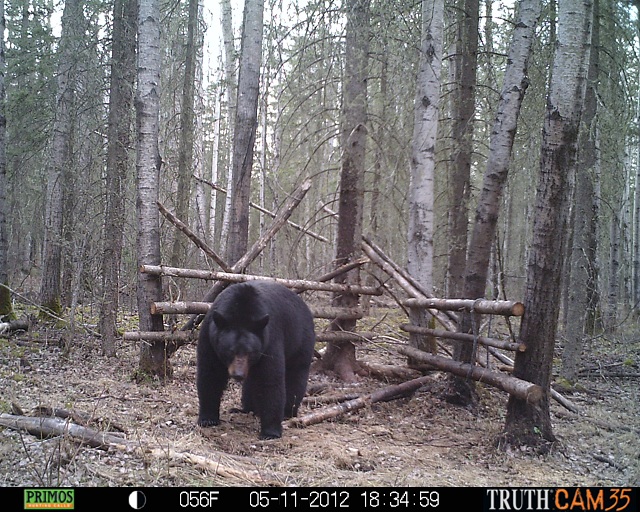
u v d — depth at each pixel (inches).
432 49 380.8
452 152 462.9
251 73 421.1
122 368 358.9
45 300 482.3
